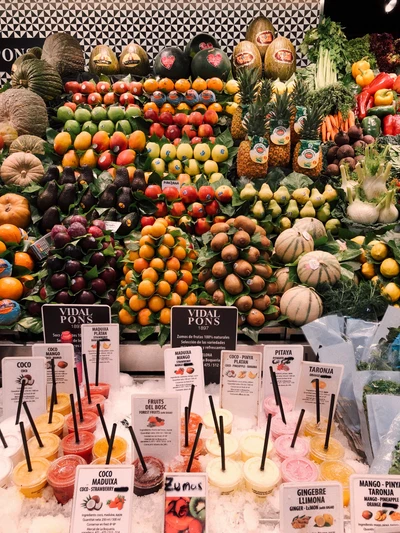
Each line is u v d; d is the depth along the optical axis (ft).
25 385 6.01
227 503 4.96
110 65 13.29
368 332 6.93
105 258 7.73
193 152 10.78
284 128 10.21
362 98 13.44
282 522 4.42
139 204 9.28
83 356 6.16
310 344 6.95
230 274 7.50
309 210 9.32
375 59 14.80
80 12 14.46
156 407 5.25
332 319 7.03
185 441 5.48
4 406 6.07
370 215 9.39
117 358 6.66
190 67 12.95
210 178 10.46
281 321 7.63
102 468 4.54
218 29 14.69
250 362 6.07
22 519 4.83
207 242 8.05
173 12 14.49
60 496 4.90
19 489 4.90
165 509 4.54
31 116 11.18
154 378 7.33
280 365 6.28
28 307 7.54
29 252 8.32
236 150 10.78
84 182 9.40
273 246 9.00
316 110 10.25
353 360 6.41
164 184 9.97
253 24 14.17
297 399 6.12
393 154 11.12
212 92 11.69
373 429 5.47
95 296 7.50
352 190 9.70
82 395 6.41
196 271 8.05
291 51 13.61
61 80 12.60
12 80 12.45
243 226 7.60
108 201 9.16
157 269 7.39
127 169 9.83
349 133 11.40
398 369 6.45
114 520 4.44
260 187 9.89
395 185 10.09
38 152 10.75
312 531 4.43
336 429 6.15
